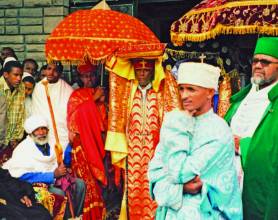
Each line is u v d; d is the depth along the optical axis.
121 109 4.04
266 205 2.82
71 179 4.15
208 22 3.41
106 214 4.59
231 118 3.30
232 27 3.30
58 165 4.20
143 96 4.02
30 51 5.86
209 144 2.29
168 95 3.97
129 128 4.05
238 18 3.28
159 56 3.87
